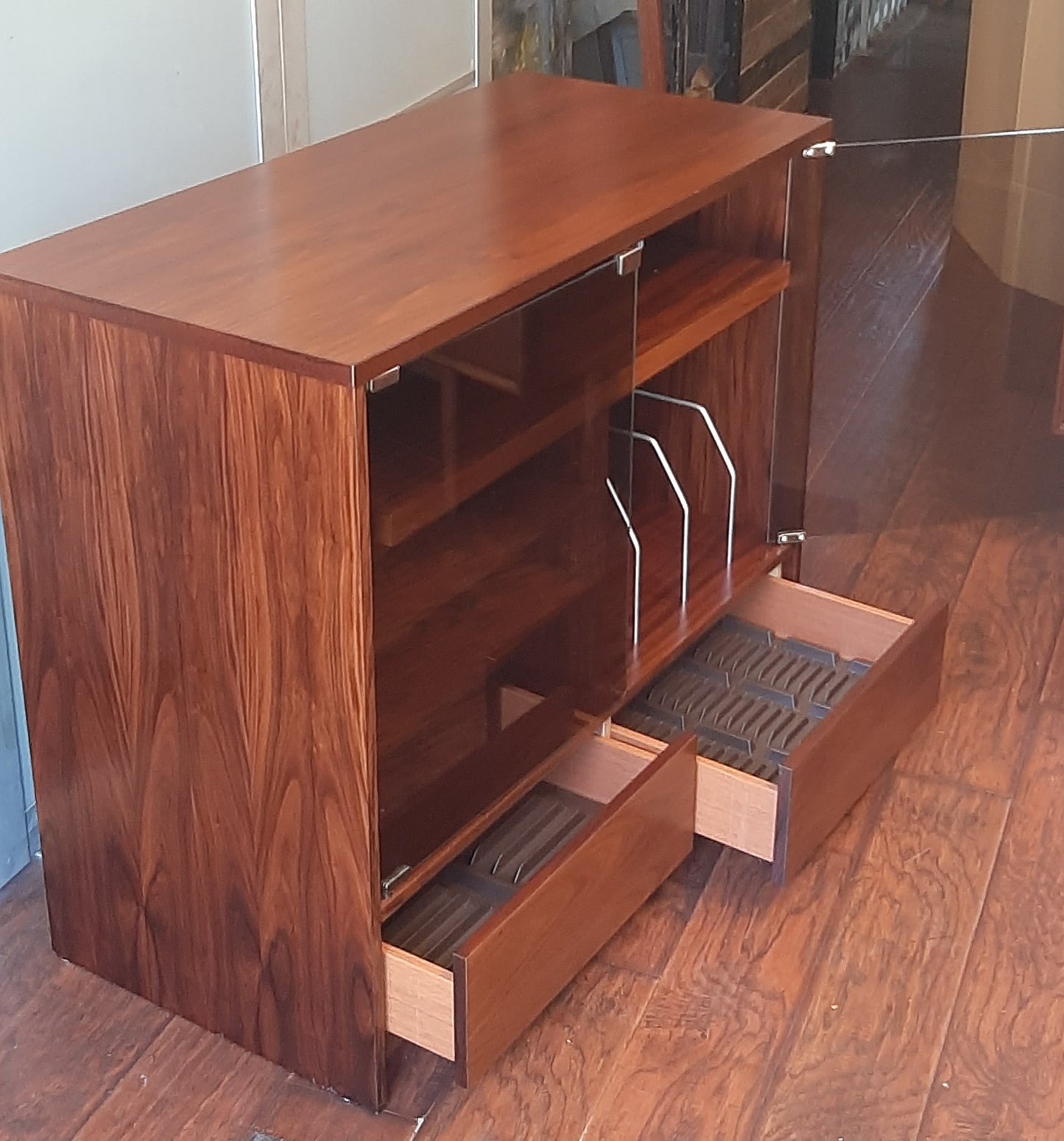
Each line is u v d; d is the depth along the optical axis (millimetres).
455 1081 1536
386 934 1587
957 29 2801
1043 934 1703
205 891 1512
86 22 1629
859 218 2316
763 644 2037
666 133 1740
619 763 1727
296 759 1379
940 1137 1472
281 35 1938
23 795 1800
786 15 2523
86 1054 1570
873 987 1638
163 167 1792
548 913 1481
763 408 1965
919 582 2338
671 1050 1568
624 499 1665
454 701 1450
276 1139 1480
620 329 1541
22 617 1496
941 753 1985
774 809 1649
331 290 1319
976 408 2555
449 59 2365
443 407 1311
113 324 1293
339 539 1258
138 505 1361
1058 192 2383
